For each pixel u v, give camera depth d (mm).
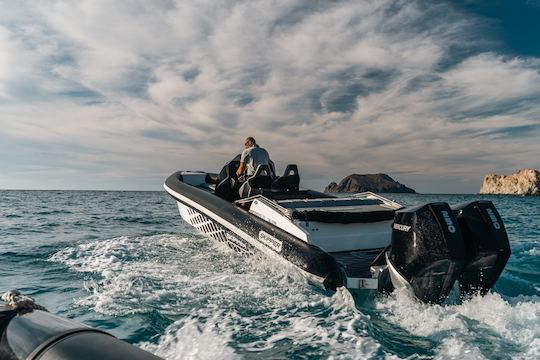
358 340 2467
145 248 6023
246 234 4672
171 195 6699
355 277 3422
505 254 2934
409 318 2846
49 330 1674
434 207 3002
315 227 4277
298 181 5691
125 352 1497
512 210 20828
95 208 17625
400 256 3162
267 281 3949
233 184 5812
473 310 2883
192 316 2971
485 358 2164
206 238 7012
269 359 2236
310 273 3578
